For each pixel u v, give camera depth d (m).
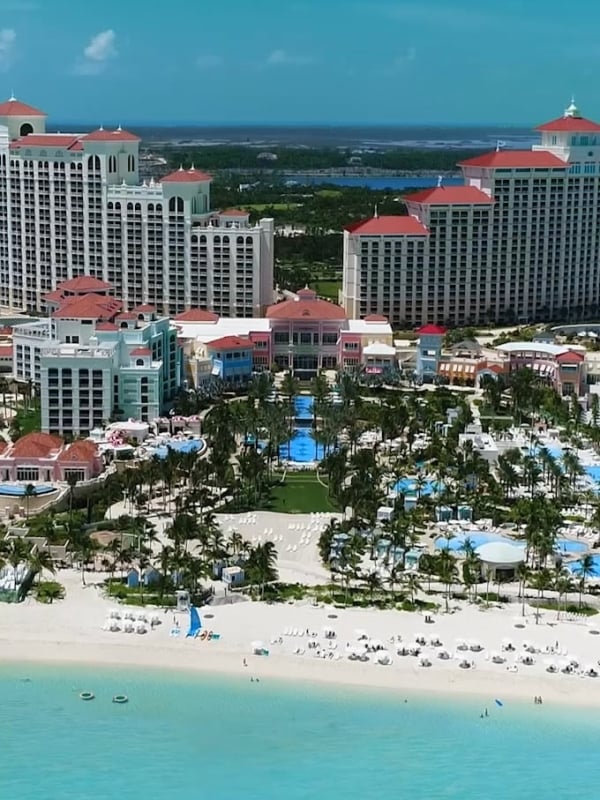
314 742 176.88
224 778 169.75
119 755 174.25
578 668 195.38
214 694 188.88
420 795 166.12
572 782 169.25
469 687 190.50
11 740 177.00
